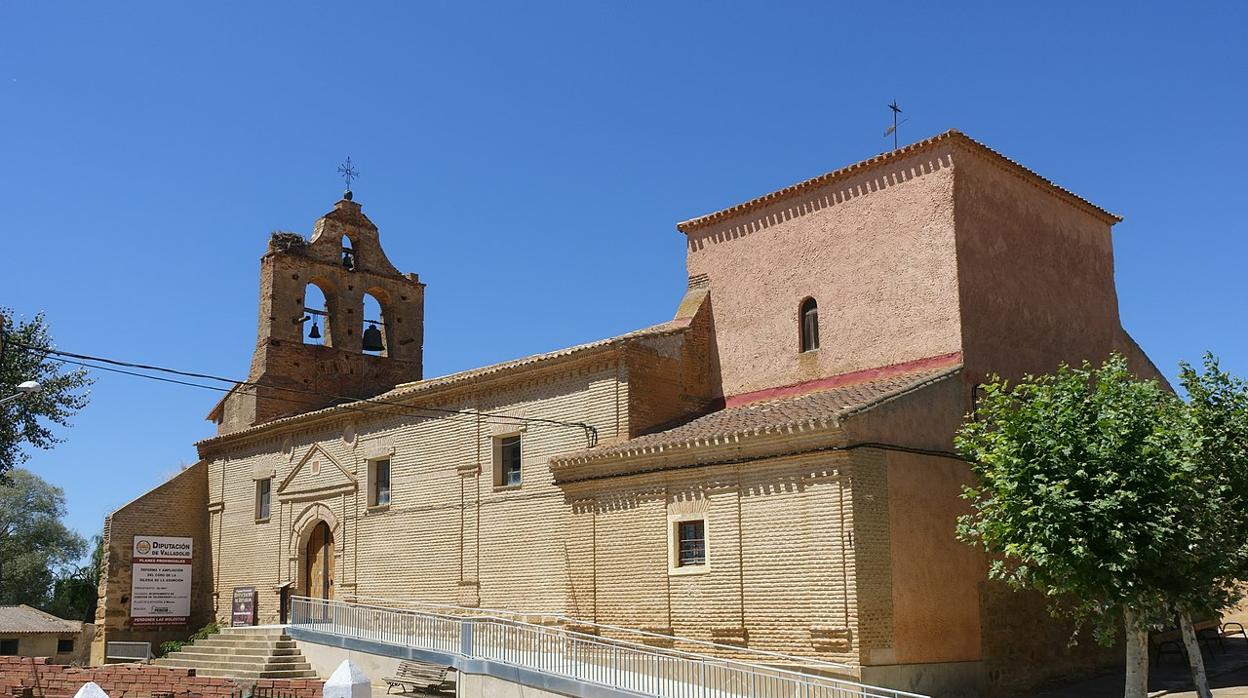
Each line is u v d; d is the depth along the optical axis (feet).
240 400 118.42
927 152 75.97
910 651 62.34
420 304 130.41
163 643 113.80
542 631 65.77
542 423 84.84
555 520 81.56
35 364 103.24
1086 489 52.85
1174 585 52.54
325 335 125.08
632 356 80.94
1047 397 55.31
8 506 228.63
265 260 120.26
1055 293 81.92
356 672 40.57
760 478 66.23
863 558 61.11
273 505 111.34
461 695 69.82
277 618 107.04
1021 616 70.85
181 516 119.75
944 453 67.72
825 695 56.03
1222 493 58.75
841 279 80.18
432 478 93.56
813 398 74.23
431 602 90.89
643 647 61.16
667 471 71.36
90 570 230.68
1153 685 69.67
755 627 64.85
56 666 82.07
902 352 75.10
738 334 86.84
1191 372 62.44
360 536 99.81
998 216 77.77
